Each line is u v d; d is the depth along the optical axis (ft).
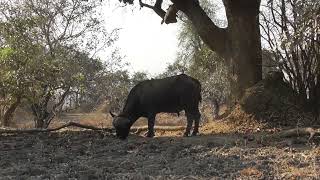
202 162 33.94
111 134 48.93
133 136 47.62
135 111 46.52
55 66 74.49
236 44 51.26
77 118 117.70
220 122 50.42
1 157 37.58
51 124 97.55
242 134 44.55
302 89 50.06
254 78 50.75
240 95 51.01
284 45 41.37
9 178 30.12
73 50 84.53
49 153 39.29
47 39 80.53
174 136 46.37
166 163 34.17
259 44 51.26
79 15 85.30
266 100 48.24
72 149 40.73
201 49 100.99
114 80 95.20
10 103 71.26
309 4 37.78
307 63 49.60
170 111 46.55
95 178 29.94
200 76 99.04
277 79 49.24
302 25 38.09
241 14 50.96
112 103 100.58
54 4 82.99
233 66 51.65
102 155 38.04
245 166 32.24
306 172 29.89
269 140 40.65
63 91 79.61
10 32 71.92
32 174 31.60
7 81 67.36
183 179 29.32
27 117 114.21
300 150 36.50
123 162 34.60
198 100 46.11
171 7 55.52
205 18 53.78
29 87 69.67
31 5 81.97
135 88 46.80
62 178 30.07
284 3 47.39
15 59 68.49
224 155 36.01
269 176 29.43
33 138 46.98
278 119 47.37
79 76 77.41
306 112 48.98
